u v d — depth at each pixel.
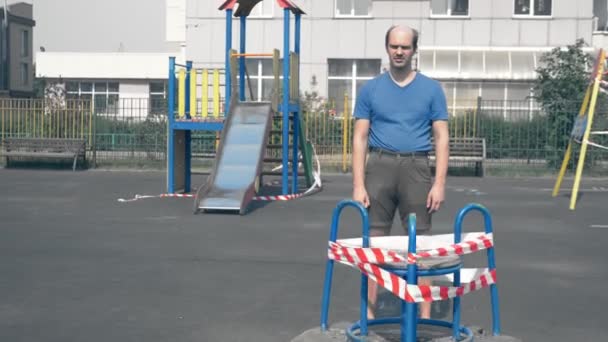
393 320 5.55
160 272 8.19
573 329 6.20
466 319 6.45
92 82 47.41
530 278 8.04
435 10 30.91
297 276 8.02
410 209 5.78
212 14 31.39
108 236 10.52
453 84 29.08
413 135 5.72
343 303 6.93
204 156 17.41
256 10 31.48
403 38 5.58
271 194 16.55
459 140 21.38
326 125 22.53
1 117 23.38
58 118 23.03
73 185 17.81
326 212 13.23
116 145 23.14
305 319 6.40
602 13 33.47
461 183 19.12
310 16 31.20
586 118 14.27
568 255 9.34
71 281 7.73
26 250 9.41
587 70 22.66
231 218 12.43
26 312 6.56
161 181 18.95
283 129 15.51
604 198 15.71
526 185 18.64
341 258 5.42
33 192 16.23
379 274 5.05
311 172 18.06
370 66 31.36
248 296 7.17
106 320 6.33
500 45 30.53
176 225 11.60
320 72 31.28
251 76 31.75
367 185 5.84
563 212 13.41
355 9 31.27
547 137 21.66
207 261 8.79
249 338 5.88
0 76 54.62
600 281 7.92
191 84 16.23
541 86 22.28
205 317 6.45
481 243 5.36
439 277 5.86
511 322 6.38
